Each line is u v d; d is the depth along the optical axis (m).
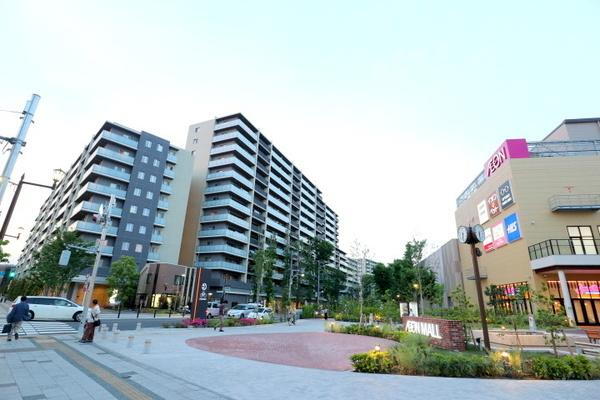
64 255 16.27
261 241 65.25
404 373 8.92
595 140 31.59
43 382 7.16
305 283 71.56
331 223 114.44
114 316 31.06
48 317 22.16
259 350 13.53
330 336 19.70
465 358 8.92
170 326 22.23
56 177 13.24
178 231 54.59
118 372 8.30
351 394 6.63
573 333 19.41
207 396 6.40
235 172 62.47
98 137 50.34
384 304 31.36
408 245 35.66
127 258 40.91
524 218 28.59
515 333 14.04
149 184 51.66
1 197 7.10
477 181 41.59
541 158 29.70
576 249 26.75
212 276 55.34
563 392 6.79
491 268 35.00
